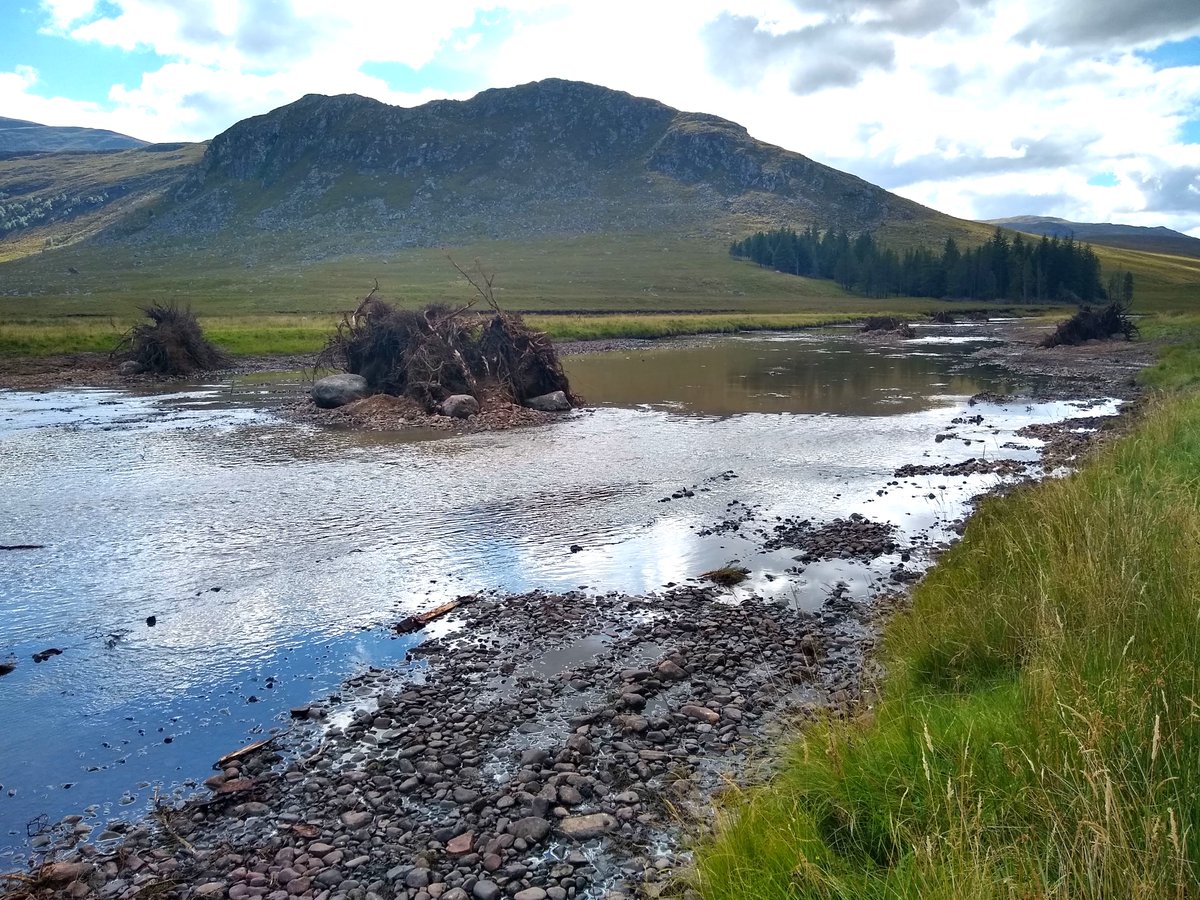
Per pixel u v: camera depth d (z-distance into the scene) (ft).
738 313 376.89
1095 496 37.73
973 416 104.68
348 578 47.34
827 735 21.80
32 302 391.45
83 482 72.28
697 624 39.22
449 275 577.02
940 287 533.14
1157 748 15.65
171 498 66.39
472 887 21.11
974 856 13.97
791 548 51.70
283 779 27.07
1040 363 175.22
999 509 45.75
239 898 21.11
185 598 44.34
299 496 66.85
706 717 29.94
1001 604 27.96
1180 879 12.37
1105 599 23.63
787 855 17.22
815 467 75.97
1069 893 13.58
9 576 48.01
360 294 439.63
